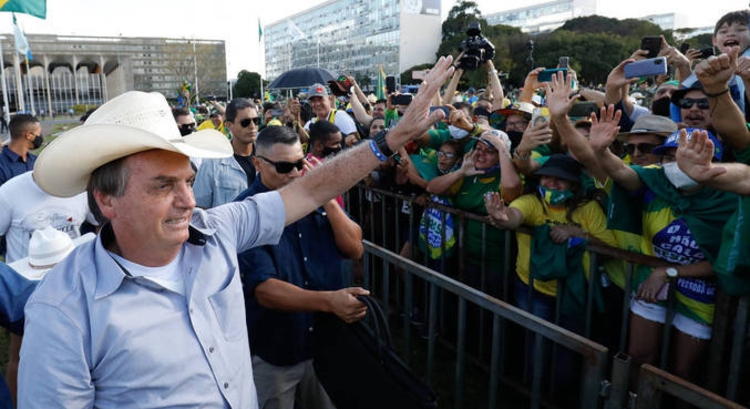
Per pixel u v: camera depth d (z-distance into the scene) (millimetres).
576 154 2658
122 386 1170
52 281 1187
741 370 2113
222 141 1521
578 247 2648
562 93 2615
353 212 4953
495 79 5180
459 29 84500
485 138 3262
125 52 95375
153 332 1207
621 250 2439
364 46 109562
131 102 1287
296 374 2146
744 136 2176
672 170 2277
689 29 50188
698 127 2650
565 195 2768
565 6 122375
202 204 3738
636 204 2537
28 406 1104
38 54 87750
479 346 3234
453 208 3361
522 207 2871
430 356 2539
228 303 1387
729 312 2164
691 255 2314
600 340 2854
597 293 2693
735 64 2047
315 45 122375
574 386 2852
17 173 4605
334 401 2033
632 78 3148
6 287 1947
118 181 1187
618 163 2410
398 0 97688
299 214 1670
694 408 2367
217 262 1391
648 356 2498
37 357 1105
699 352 2355
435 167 3785
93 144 1142
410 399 1701
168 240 1240
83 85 92750
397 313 4020
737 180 1881
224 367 1327
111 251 1281
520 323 1997
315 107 6133
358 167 1657
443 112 1597
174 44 69562
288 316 2027
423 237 3736
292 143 2229
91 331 1145
